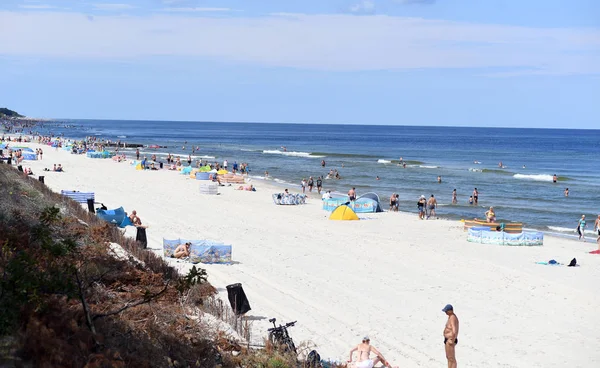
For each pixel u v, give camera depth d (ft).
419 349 66.03
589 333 73.26
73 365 40.01
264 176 285.64
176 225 133.49
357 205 174.81
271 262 101.76
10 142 442.50
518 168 378.94
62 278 43.39
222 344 54.08
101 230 85.71
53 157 314.76
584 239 147.23
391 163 390.83
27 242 61.98
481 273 100.99
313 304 79.30
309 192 223.92
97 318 47.65
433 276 97.96
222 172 252.21
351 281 92.38
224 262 98.73
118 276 64.59
